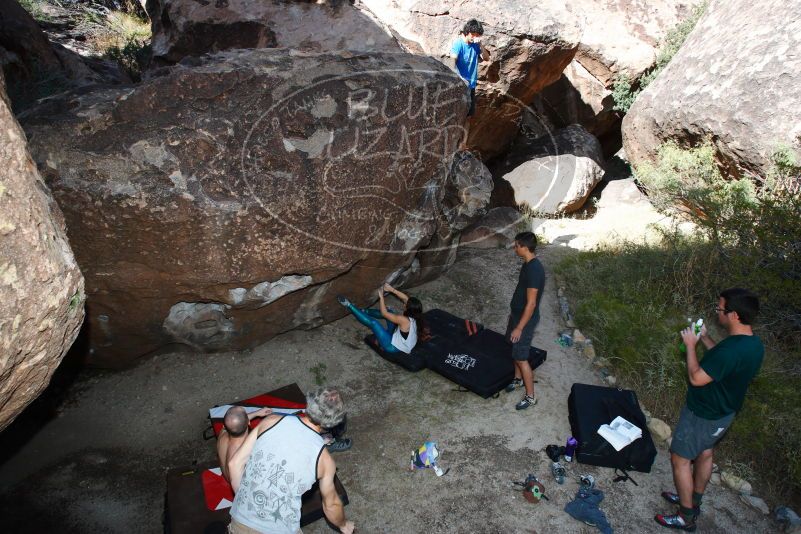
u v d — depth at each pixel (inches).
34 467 162.4
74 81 267.6
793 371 198.7
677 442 143.6
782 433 174.7
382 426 180.7
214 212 155.8
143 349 188.9
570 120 388.5
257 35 252.1
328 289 205.2
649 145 343.0
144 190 148.8
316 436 112.5
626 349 211.5
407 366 202.7
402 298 220.4
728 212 251.8
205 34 258.2
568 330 234.5
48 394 184.1
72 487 157.2
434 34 267.0
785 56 260.7
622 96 383.2
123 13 450.0
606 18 386.6
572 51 298.7
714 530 152.5
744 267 231.1
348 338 220.8
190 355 203.2
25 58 264.8
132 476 161.6
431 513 152.2
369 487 158.9
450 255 258.2
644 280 249.6
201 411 184.2
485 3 273.7
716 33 313.0
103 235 152.1
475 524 149.6
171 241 156.9
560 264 280.2
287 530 108.4
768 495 164.7
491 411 188.2
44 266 90.4
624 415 175.3
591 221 336.8
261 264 170.9
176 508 140.8
